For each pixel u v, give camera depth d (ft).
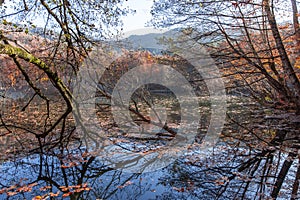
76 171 13.51
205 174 12.50
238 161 14.08
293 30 21.43
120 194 10.62
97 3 17.56
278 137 18.28
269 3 18.98
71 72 19.15
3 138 19.75
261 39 21.65
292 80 20.66
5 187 11.50
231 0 17.43
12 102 28.17
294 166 12.84
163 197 10.25
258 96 27.25
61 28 16.92
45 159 15.39
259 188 10.82
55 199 10.37
